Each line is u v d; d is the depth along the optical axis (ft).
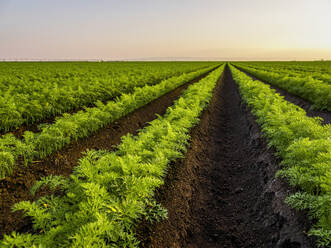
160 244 10.45
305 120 17.88
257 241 12.21
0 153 14.78
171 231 11.62
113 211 9.36
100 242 8.05
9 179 15.40
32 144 18.25
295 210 11.50
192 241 12.44
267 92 38.17
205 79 68.23
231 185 18.76
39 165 17.97
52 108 31.27
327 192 9.97
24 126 26.89
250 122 29.86
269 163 17.66
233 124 36.09
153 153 15.20
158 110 40.78
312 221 10.29
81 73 84.17
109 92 43.83
